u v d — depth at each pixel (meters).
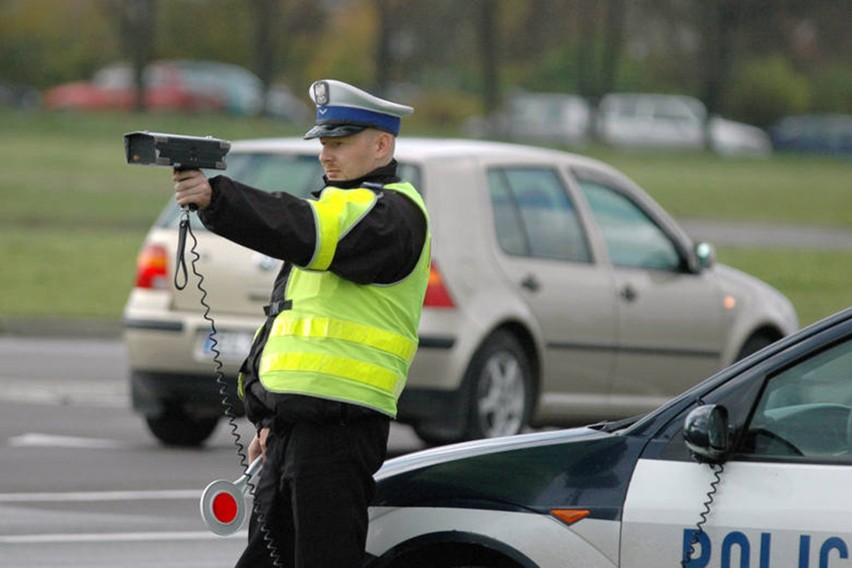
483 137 165.12
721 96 184.00
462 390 31.17
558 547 15.41
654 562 15.07
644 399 34.62
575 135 176.75
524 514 15.62
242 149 33.41
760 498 14.80
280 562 16.31
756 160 156.88
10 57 188.00
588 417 33.94
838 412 15.03
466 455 16.28
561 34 199.25
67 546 25.59
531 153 34.00
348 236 15.20
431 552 16.30
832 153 195.12
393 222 15.43
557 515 15.45
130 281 65.88
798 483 14.77
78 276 66.06
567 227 33.75
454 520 15.89
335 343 15.66
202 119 149.00
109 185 99.44
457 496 15.98
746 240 90.94
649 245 35.12
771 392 15.23
